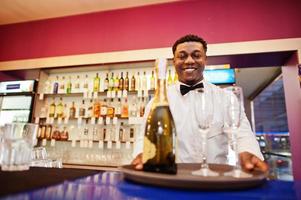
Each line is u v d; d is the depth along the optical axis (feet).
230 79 8.01
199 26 8.13
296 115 7.39
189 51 4.34
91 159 8.71
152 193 1.73
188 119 4.22
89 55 8.80
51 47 9.62
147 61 8.31
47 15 9.85
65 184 2.05
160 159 2.33
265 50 7.25
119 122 8.77
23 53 9.93
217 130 4.04
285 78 8.23
